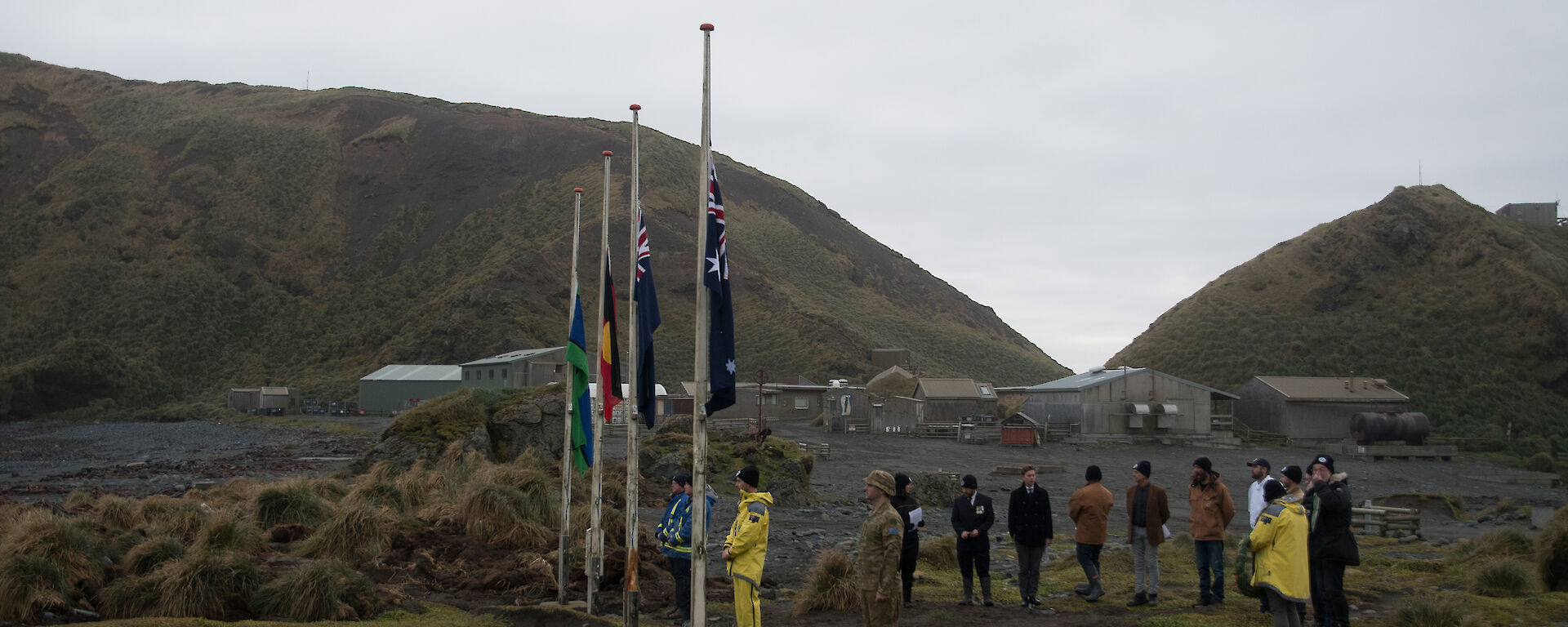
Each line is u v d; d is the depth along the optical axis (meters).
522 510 16.36
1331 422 71.94
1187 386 69.94
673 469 31.36
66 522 11.66
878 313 153.50
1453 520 33.06
